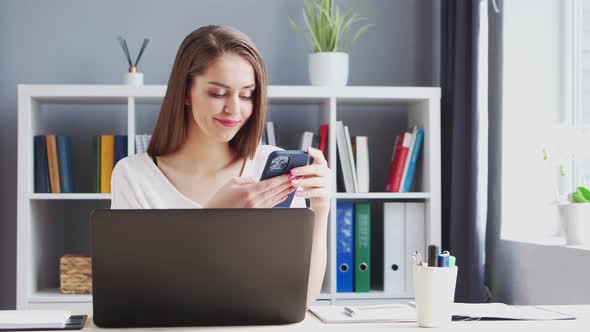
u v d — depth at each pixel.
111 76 3.31
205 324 1.27
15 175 3.27
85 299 2.90
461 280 2.85
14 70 3.28
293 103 3.26
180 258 1.24
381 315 1.39
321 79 3.04
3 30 3.28
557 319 1.37
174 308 1.25
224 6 3.35
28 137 2.91
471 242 2.79
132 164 1.91
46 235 3.13
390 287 3.03
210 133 1.76
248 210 1.24
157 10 3.33
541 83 2.84
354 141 3.11
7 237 3.26
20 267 2.88
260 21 3.36
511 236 2.87
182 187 1.90
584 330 1.26
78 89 2.92
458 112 2.89
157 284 1.24
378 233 3.35
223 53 1.73
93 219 1.21
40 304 2.88
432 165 2.99
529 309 1.50
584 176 2.77
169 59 3.33
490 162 2.94
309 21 3.36
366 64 3.40
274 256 1.26
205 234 1.24
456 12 2.96
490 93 2.95
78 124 3.28
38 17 3.29
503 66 2.85
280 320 1.29
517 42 2.86
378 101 3.15
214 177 1.91
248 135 1.88
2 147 3.26
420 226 3.04
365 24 3.41
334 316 1.38
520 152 2.86
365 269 3.03
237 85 1.73
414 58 3.39
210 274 1.25
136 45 3.32
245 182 1.55
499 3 2.90
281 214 1.25
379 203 3.36
